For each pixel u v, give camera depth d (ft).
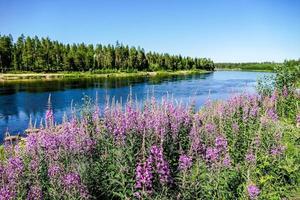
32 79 275.59
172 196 20.17
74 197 19.45
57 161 22.89
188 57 545.85
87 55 379.35
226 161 23.67
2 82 238.68
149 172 19.16
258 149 28.73
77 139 25.30
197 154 25.49
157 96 122.11
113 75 347.36
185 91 152.87
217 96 128.98
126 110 27.20
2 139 64.44
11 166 21.15
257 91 58.03
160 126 26.84
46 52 354.13
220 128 31.50
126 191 20.58
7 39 346.13
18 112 104.06
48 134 25.34
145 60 444.55
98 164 23.13
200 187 21.79
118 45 422.82
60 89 178.40
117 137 24.61
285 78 56.54
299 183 27.61
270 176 26.27
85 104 31.22
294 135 36.35
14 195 19.13
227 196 22.68
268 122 34.50
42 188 21.30
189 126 31.12
